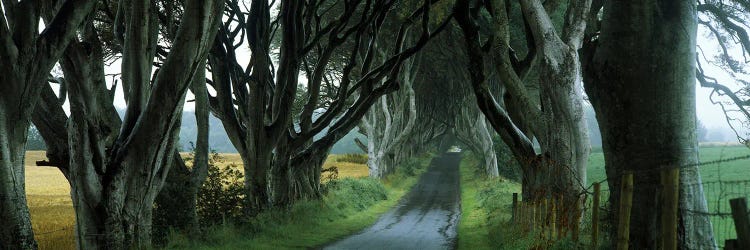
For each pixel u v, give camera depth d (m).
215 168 19.27
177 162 17.36
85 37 12.98
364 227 23.80
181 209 16.23
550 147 15.45
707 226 8.70
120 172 13.22
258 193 21.80
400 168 58.56
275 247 16.14
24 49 10.77
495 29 17.48
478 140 51.47
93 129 12.81
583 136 14.93
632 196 9.01
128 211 13.46
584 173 14.95
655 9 8.84
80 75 12.45
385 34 33.41
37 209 31.16
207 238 15.92
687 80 8.93
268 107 23.27
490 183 41.38
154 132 13.31
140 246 13.61
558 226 12.37
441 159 90.94
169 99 13.19
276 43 35.69
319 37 22.50
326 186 32.75
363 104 26.39
